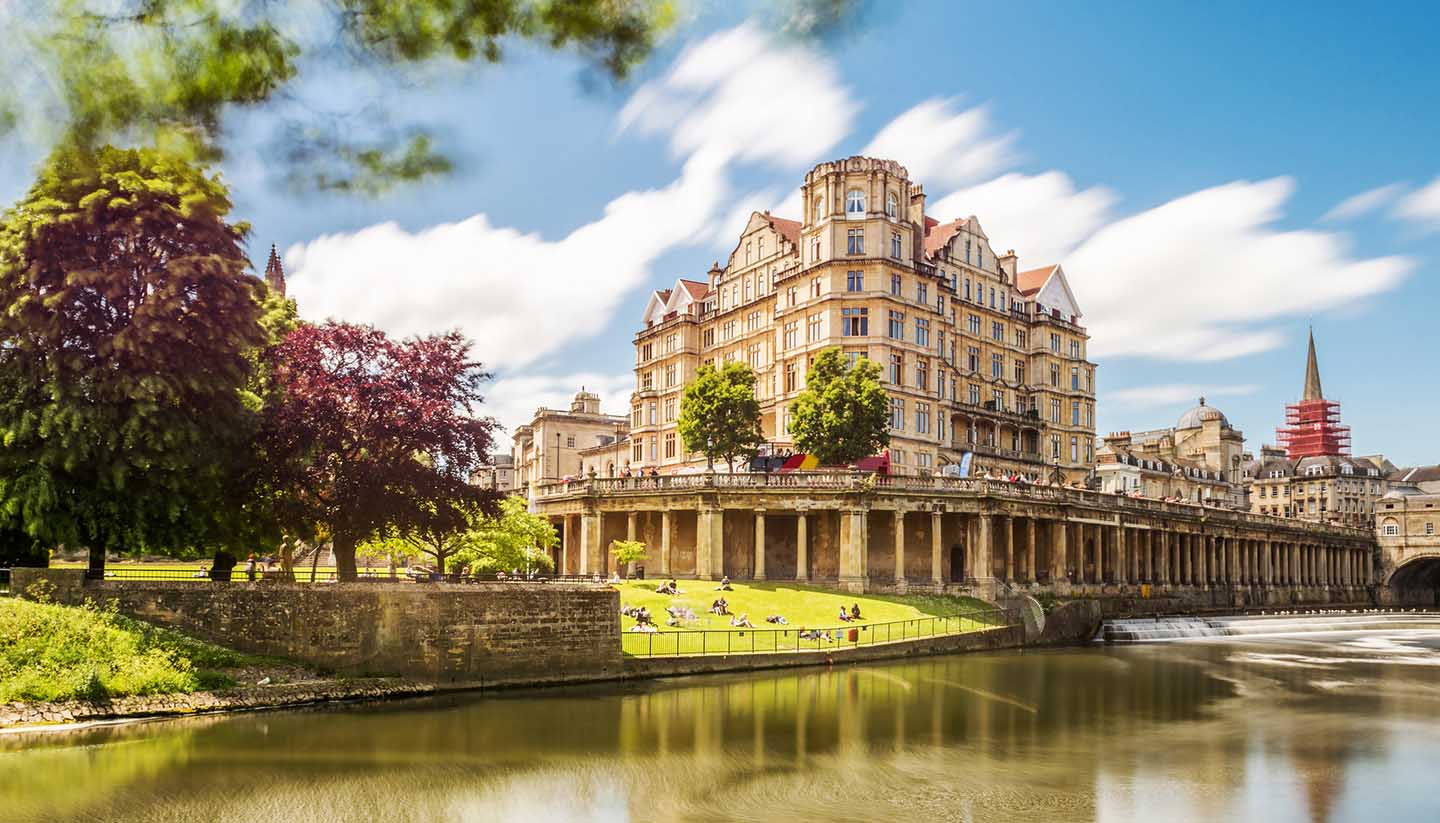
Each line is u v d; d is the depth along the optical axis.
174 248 40.69
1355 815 28.00
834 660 54.47
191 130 7.42
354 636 41.75
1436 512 145.38
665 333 113.38
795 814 27.12
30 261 38.47
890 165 91.31
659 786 29.58
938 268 101.88
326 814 26.30
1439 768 33.34
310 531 48.09
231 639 40.38
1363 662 64.44
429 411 47.31
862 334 88.62
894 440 88.06
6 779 28.16
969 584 74.75
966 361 104.56
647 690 44.56
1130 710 43.44
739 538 75.94
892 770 31.98
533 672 44.91
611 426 144.50
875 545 77.44
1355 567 147.75
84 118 6.93
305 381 46.78
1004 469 104.94
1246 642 78.44
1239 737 38.03
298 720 36.44
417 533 56.62
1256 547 119.44
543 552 73.81
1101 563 90.94
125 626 38.34
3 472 39.00
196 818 25.61
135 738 32.91
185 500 41.91
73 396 38.59
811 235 92.50
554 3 7.86
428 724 36.50
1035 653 65.31
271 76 7.46
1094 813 27.75
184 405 41.69
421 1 7.78
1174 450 177.62
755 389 98.12
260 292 44.00
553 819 26.48
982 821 26.78
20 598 37.53
